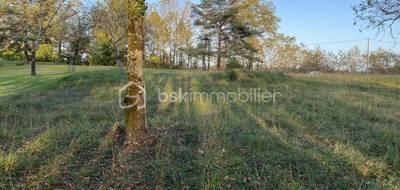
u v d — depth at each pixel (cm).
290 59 4322
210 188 397
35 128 695
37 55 3766
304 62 3575
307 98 1127
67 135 614
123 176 434
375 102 1049
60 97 1198
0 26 2536
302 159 496
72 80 1566
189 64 4628
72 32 3158
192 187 408
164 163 471
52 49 4050
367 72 2484
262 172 445
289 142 575
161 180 421
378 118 798
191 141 584
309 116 807
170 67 4469
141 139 553
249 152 529
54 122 763
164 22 4681
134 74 562
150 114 837
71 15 2536
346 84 1647
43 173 436
